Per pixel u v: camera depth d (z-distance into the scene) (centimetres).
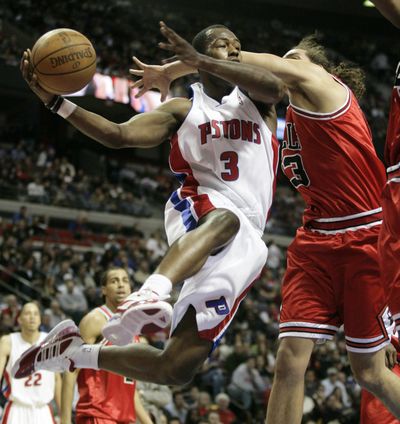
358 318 378
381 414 432
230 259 345
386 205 335
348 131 381
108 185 2048
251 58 360
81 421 535
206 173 359
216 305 343
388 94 2778
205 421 954
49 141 2261
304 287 390
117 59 2353
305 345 385
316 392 1158
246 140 361
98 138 348
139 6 2689
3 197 1827
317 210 395
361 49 2928
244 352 1216
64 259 1502
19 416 650
